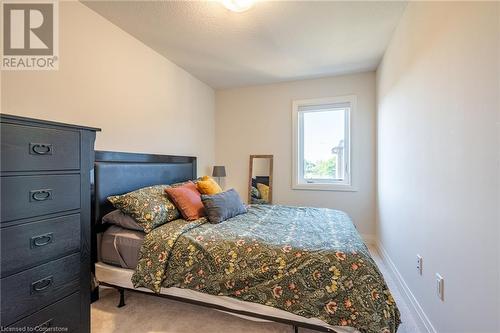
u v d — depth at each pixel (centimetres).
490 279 96
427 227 154
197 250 154
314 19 207
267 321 144
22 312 102
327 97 345
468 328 110
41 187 109
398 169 218
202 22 211
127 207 181
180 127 311
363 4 188
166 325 160
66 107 176
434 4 145
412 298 180
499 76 90
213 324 161
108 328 157
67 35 177
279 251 142
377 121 311
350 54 274
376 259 281
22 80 153
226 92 395
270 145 375
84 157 130
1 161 95
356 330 124
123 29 221
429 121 152
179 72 309
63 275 119
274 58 284
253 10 194
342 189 340
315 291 129
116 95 217
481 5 101
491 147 95
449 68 128
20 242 101
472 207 107
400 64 210
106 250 179
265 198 371
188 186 235
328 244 148
